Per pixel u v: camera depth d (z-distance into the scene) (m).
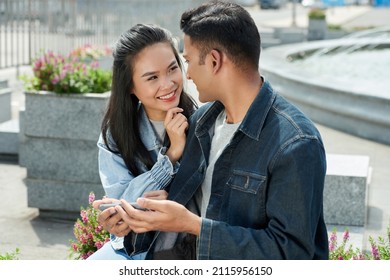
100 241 4.52
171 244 3.29
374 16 44.84
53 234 6.16
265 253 2.77
